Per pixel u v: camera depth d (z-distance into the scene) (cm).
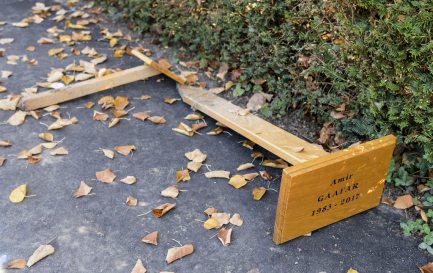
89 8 491
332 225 235
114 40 418
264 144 271
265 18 300
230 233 227
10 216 237
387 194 255
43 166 272
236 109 307
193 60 386
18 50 405
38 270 208
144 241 222
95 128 307
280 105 311
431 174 251
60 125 305
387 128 249
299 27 285
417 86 227
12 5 498
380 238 228
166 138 299
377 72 242
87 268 210
